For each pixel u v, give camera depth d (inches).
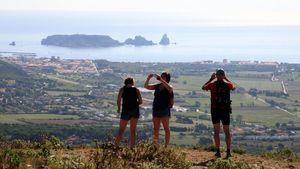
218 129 454.6
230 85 452.4
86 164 324.2
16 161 323.3
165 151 389.4
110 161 329.1
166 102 464.4
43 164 335.9
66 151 445.7
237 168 385.1
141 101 457.4
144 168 343.6
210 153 489.4
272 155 522.3
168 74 470.0
